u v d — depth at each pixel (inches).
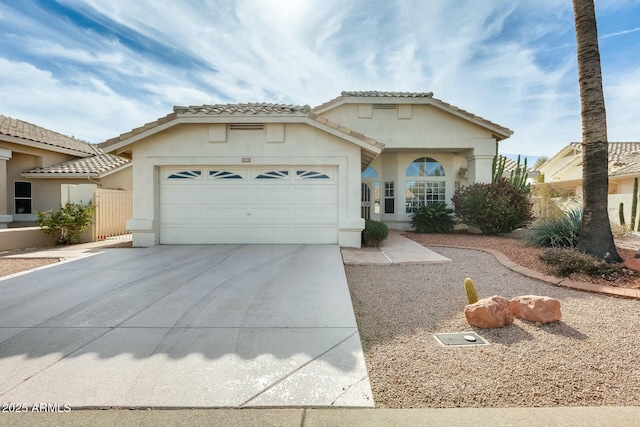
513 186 552.4
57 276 269.6
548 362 137.2
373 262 321.1
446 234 569.3
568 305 206.2
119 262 321.1
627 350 147.2
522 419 103.3
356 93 587.5
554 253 292.7
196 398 112.0
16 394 113.8
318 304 202.7
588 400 113.6
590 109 299.6
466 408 109.0
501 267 310.7
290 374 126.6
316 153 412.2
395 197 667.4
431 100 579.2
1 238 406.3
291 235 422.3
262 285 242.7
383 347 152.8
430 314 195.2
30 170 690.8
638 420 102.7
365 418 103.8
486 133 593.6
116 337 157.4
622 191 805.9
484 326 170.9
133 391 115.6
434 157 667.4
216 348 146.9
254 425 100.3
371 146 399.5
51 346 148.2
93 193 500.4
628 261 269.7
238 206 422.3
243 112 398.3
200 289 233.5
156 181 421.1
